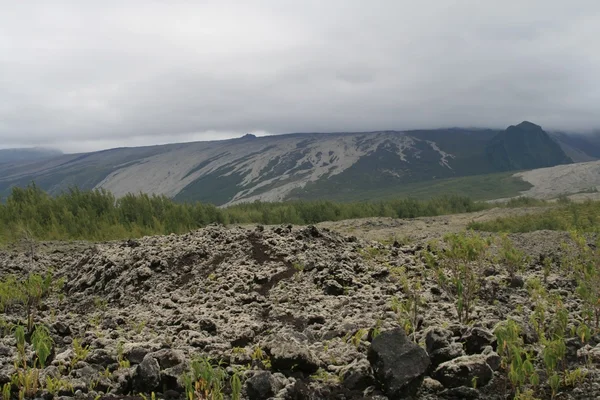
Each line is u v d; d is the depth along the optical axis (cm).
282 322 709
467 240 770
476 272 908
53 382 466
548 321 629
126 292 928
